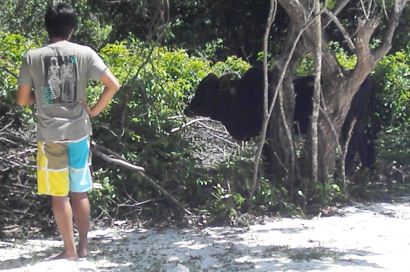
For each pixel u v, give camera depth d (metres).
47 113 7.68
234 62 15.70
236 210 10.10
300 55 10.98
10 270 7.62
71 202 8.15
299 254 8.22
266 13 16.97
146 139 10.56
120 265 7.84
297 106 12.04
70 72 7.69
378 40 15.39
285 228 9.62
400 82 14.21
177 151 10.68
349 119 12.03
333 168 11.20
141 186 10.16
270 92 11.36
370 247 8.60
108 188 9.88
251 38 17.73
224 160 11.49
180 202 10.23
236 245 8.71
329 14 10.27
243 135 12.46
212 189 10.54
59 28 7.76
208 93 12.51
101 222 9.86
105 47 13.32
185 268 7.56
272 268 7.67
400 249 8.51
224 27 17.70
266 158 11.34
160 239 9.10
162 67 12.88
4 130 9.77
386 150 13.59
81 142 7.80
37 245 8.83
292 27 10.77
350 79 10.84
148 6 11.69
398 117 14.27
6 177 9.69
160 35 10.97
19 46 12.66
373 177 12.77
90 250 8.48
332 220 10.09
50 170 7.71
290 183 10.88
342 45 16.38
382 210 10.73
